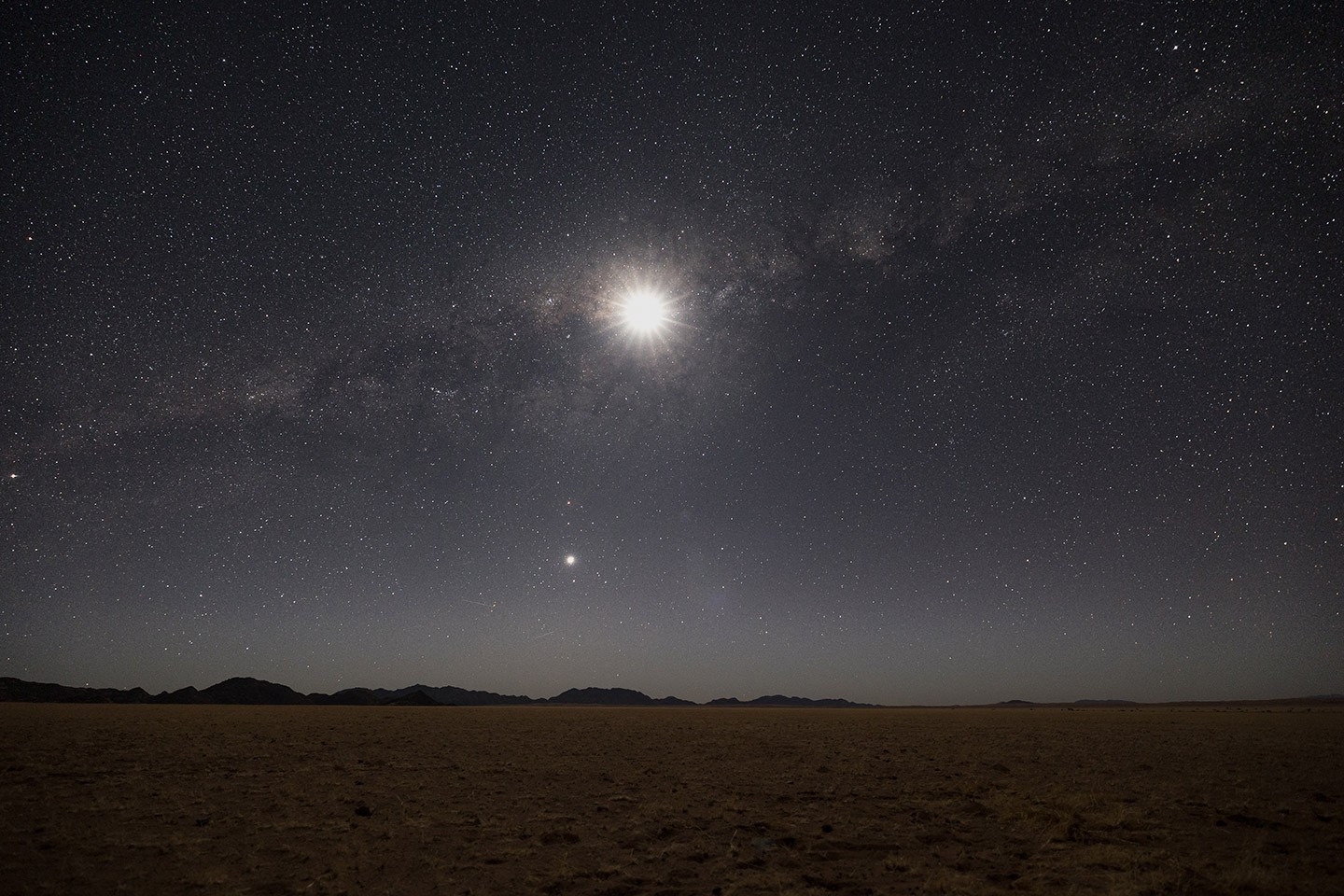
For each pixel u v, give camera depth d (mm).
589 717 69562
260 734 37250
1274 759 24672
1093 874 10203
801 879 10273
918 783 19734
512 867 11109
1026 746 31375
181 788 18297
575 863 11336
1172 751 27766
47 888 9680
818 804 16672
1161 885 9391
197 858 11438
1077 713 81375
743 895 9625
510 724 51312
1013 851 11711
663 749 30891
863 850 12062
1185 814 14539
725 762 25641
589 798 17625
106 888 9758
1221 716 65312
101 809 15242
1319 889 9273
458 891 9805
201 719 52375
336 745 31344
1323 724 47719
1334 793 17219
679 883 10266
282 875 10531
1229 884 9391
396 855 11820
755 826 14086
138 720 48812
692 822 14523
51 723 42031
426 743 33062
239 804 16219
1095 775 20828
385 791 18250
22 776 19859
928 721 58344
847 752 29078
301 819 14633
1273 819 13938
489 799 17328
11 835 12719
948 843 12453
